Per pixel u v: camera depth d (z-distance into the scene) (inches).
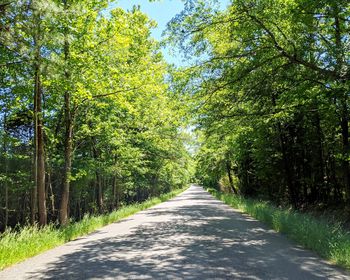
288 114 676.1
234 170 1579.7
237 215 866.8
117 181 1395.2
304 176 986.1
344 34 563.2
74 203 1531.7
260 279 270.7
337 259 323.3
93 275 300.5
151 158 1530.5
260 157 1002.7
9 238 441.1
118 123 962.7
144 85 738.8
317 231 412.2
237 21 513.3
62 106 764.6
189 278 278.1
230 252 385.4
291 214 613.6
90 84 621.9
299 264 322.0
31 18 329.1
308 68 542.6
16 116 806.5
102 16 650.2
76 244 496.7
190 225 665.0
